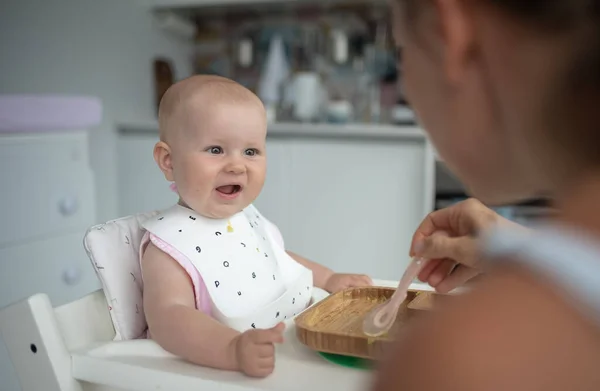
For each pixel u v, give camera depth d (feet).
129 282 2.46
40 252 4.61
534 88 0.90
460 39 0.94
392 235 6.35
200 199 2.41
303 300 2.52
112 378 1.86
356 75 8.30
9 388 4.20
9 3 5.65
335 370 1.75
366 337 1.72
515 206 4.21
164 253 2.25
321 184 6.54
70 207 4.87
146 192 7.16
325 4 8.13
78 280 5.05
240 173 2.41
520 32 0.89
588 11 0.85
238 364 1.73
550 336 0.77
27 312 1.92
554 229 0.89
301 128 6.55
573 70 0.87
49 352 1.90
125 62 7.38
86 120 5.06
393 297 1.93
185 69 8.74
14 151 4.34
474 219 2.05
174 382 1.76
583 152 0.89
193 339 1.87
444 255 1.88
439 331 0.83
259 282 2.41
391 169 6.24
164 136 2.50
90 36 6.77
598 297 0.80
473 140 1.02
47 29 6.14
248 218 2.75
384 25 8.08
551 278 0.83
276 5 8.12
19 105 4.29
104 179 7.02
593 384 0.75
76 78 6.55
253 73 8.69
